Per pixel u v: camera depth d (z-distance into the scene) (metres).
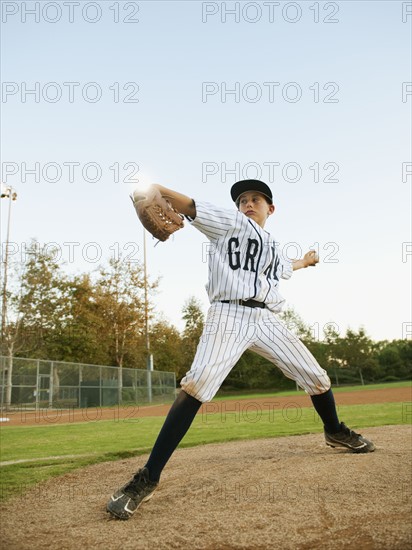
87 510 2.46
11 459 4.21
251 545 1.84
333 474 2.78
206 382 2.44
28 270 23.53
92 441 5.71
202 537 1.94
